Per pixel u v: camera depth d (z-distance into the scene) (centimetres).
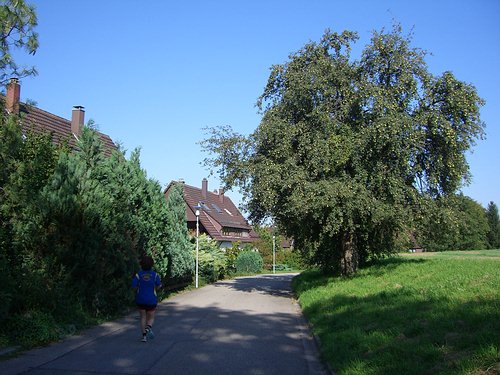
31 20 840
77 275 1105
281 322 1217
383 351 668
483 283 1066
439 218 1683
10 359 741
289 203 1652
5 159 924
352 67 1730
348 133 1625
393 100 1612
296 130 1680
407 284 1309
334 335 857
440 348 612
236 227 6122
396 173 1625
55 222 1023
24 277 914
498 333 598
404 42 1670
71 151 1460
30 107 941
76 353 795
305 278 2386
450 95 1630
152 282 939
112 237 1185
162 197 1780
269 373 695
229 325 1145
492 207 9031
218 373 682
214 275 2919
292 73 1744
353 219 1703
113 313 1236
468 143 1670
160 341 920
